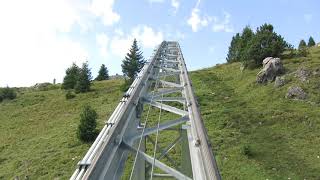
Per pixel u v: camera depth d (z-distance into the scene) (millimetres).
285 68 48375
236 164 28047
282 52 56906
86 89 63719
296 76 45438
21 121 51156
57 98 62062
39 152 36750
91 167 5891
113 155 7020
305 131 33562
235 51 75312
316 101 39375
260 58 55844
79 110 52938
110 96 58469
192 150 8555
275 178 25797
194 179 7207
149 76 18188
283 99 41594
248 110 40125
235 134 33750
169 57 33875
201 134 8383
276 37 57031
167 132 36000
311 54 58906
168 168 7312
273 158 28828
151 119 39438
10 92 65188
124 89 60281
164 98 13609
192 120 9953
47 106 57625
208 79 58250
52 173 31250
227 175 26469
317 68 45875
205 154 7188
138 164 13555
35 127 47438
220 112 40062
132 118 10562
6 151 39531
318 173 26312
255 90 46688
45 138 41531
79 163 6230
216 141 32219
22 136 44312
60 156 34719
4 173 33094
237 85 52031
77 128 40062
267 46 56188
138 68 78938
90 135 37688
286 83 44719
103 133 7840
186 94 13742
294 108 38781
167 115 40562
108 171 6805
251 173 26641
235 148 30781
